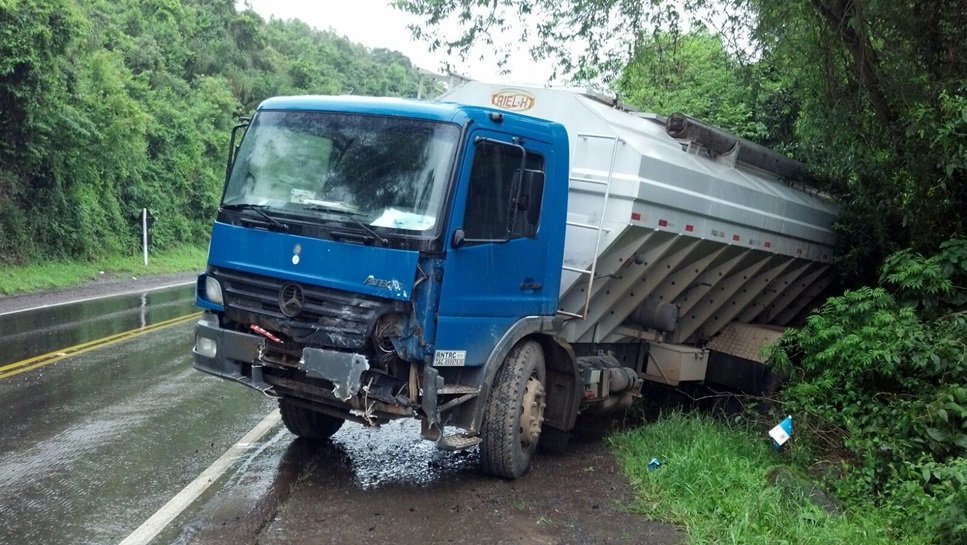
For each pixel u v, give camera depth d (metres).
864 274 11.47
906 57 9.09
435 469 6.74
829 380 7.27
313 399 5.86
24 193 21.50
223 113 39.22
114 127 24.42
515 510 5.84
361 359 5.38
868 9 8.71
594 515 5.83
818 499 6.02
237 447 7.04
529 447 6.68
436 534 5.30
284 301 5.78
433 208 5.55
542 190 6.20
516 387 6.40
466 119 5.73
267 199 6.11
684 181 7.80
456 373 6.04
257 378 5.93
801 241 10.74
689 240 8.05
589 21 11.17
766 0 9.46
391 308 5.45
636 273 7.75
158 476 6.21
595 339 8.16
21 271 19.95
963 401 6.22
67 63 22.19
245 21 47.00
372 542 5.11
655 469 6.59
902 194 9.98
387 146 5.86
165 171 31.81
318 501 5.81
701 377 9.31
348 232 5.56
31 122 20.27
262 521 5.37
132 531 5.13
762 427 8.19
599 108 7.81
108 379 9.42
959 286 7.62
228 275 6.11
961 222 8.98
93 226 24.92
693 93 14.93
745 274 9.77
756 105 13.59
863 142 9.99
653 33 11.23
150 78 35.53
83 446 6.86
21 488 5.82
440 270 5.53
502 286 6.20
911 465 5.87
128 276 23.89
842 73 9.83
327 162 6.01
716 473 6.35
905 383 6.80
